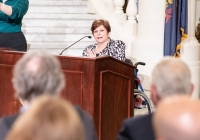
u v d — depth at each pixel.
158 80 3.30
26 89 3.27
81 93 5.38
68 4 11.33
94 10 11.33
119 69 5.78
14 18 7.85
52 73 3.29
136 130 3.50
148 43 10.13
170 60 3.37
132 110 6.11
